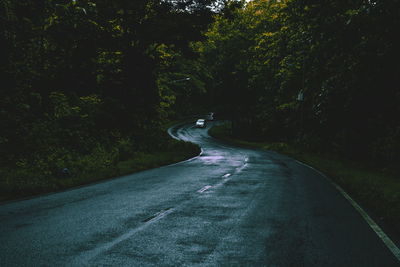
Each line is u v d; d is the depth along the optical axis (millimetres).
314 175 16594
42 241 5504
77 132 20422
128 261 4664
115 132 26375
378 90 22156
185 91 76562
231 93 65125
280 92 44219
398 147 20125
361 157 26781
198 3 27141
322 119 27797
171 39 27625
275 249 5254
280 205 8781
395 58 19734
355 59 20703
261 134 66312
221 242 5578
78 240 5586
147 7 28234
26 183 10734
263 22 50281
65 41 22969
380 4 16734
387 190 11125
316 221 7109
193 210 8023
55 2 21594
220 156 30031
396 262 4758
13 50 18391
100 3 25016
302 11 21016
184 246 5352
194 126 85812
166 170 17797
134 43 28516
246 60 61531
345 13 19375
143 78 28984
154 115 30781
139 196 9898
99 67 26891
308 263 4684
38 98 20031
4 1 17641
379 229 6508
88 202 8906
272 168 19469
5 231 6070
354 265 4629
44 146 17266
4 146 16172
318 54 22688
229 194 10375
